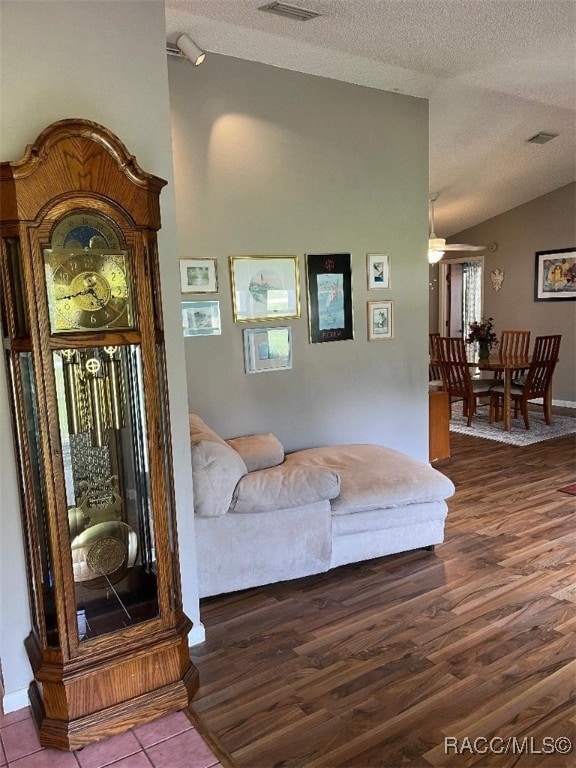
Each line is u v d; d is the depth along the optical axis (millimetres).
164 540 2125
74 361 1968
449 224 7895
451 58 3699
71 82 2055
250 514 2867
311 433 4113
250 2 2928
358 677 2289
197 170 3469
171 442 2221
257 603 2875
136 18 2166
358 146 4082
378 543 3180
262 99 3656
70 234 1877
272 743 1974
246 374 3785
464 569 3145
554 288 7211
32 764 1935
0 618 2146
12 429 2053
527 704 2109
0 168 1761
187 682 2180
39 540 1981
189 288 3510
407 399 4574
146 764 1914
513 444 5645
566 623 2607
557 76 4051
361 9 3043
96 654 2012
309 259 3953
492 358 6629
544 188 6984
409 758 1889
